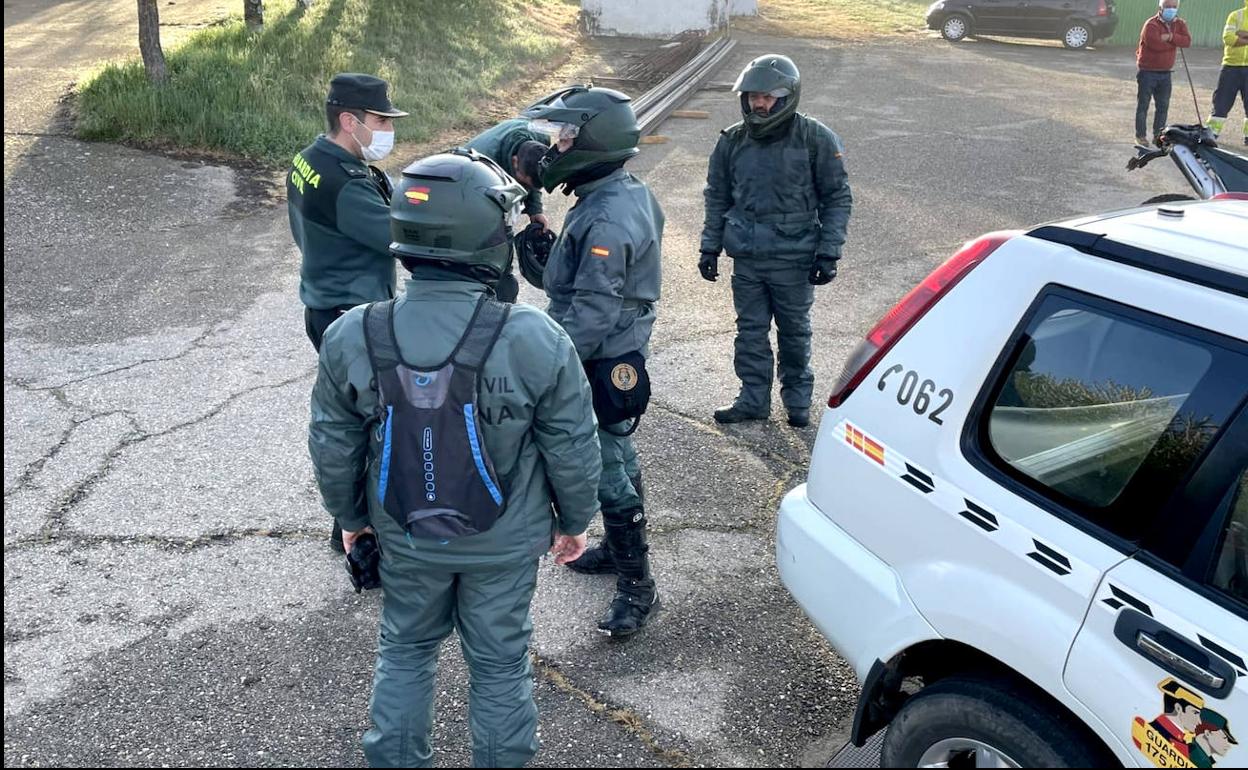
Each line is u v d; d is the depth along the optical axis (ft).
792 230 16.30
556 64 57.21
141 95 34.30
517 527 8.61
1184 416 7.44
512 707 8.99
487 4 62.75
